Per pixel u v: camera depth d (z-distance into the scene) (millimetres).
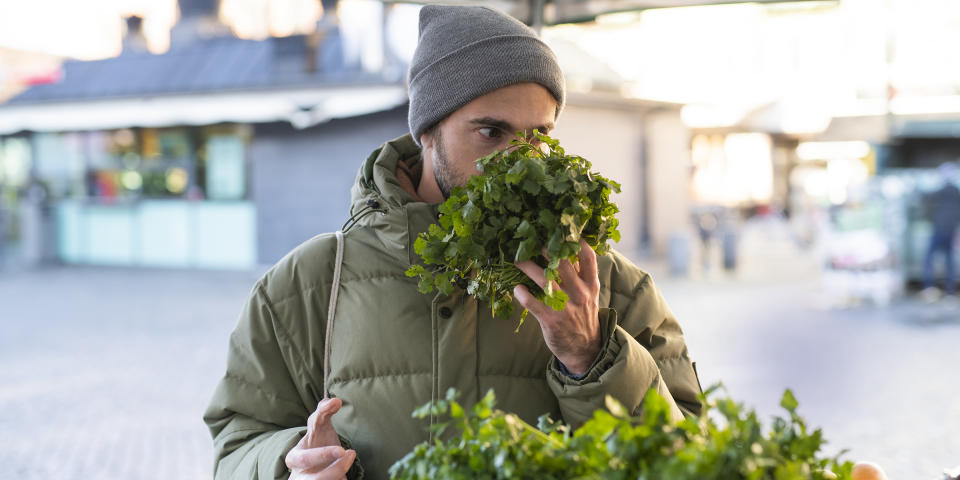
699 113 21609
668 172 20312
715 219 17922
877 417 6301
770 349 8969
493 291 1494
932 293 12945
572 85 17219
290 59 17312
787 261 19984
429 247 1465
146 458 5746
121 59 19828
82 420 6684
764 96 19703
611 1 3693
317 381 1761
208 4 19438
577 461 1074
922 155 15758
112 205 19406
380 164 1803
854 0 14461
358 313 1698
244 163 18203
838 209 12938
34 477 5379
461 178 1693
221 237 18484
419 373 1638
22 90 20266
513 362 1641
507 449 1089
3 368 8602
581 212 1381
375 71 16359
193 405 7133
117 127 17578
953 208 12609
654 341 1768
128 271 18156
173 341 10062
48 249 19875
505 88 1641
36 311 12523
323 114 15312
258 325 1789
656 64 19656
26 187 20078
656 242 20172
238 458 1706
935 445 5609
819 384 7383
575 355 1494
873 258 12367
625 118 19422
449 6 1787
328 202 17188
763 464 984
